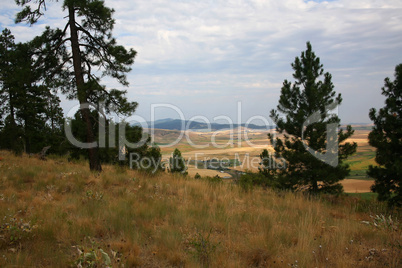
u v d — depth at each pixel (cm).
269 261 405
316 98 1464
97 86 1162
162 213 636
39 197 703
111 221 543
